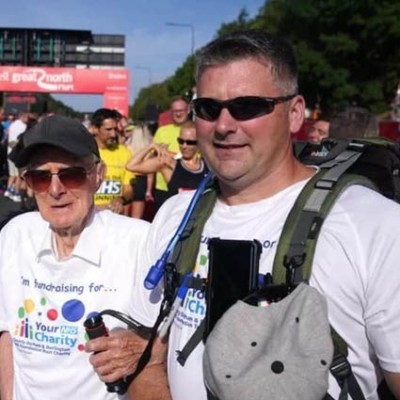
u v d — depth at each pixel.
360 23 34.88
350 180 1.67
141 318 2.00
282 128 1.70
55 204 2.23
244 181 1.71
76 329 2.26
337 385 1.54
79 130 2.25
